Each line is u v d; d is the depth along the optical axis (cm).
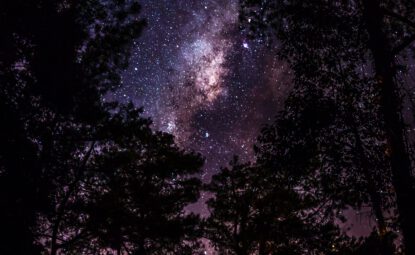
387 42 818
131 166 1420
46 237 1145
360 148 844
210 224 1541
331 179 866
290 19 901
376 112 832
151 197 1409
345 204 877
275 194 1380
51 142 1109
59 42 1113
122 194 1338
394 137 774
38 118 1100
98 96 1209
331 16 859
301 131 873
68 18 1137
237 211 1527
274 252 1428
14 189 1034
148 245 1455
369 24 823
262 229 1452
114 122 1219
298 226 1264
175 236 1392
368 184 834
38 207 1070
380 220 828
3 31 1037
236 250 1533
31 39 1091
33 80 1086
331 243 1194
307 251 1291
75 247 1242
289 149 891
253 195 1491
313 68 884
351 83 848
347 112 854
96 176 1246
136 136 1320
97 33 1195
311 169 886
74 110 1145
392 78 797
